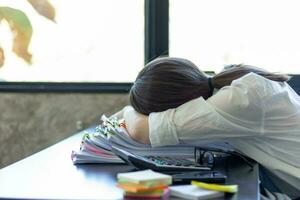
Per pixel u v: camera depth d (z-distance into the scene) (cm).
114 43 273
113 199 95
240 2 263
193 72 139
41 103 277
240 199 94
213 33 267
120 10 271
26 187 106
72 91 273
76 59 275
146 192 90
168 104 136
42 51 277
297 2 259
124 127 143
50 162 137
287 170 142
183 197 94
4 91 278
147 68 140
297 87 258
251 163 136
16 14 276
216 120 130
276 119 141
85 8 272
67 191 102
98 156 133
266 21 262
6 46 278
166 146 136
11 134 280
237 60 266
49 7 274
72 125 275
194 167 118
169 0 268
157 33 271
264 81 137
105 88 271
